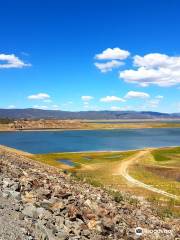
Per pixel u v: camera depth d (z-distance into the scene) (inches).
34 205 806.5
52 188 1125.7
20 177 1156.5
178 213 1953.7
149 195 2578.7
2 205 706.8
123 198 1920.5
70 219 830.5
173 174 3821.4
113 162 4608.8
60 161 4734.3
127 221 1154.0
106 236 852.6
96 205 1130.7
